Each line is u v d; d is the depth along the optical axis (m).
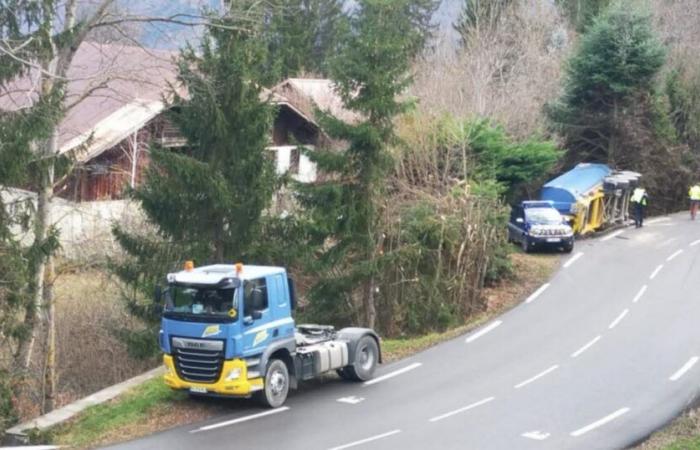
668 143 55.16
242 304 18.73
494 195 35.78
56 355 28.00
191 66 26.11
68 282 29.55
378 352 22.42
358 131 27.97
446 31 63.31
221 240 26.17
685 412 18.73
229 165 25.91
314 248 28.58
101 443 16.92
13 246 21.06
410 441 17.06
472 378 22.09
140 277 25.69
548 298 32.25
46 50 20.48
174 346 19.12
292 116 45.56
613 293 32.59
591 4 67.56
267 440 17.05
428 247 32.09
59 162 21.30
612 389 20.83
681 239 43.53
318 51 59.38
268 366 19.25
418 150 36.22
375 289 30.62
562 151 47.84
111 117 34.84
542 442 17.00
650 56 52.12
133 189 25.81
